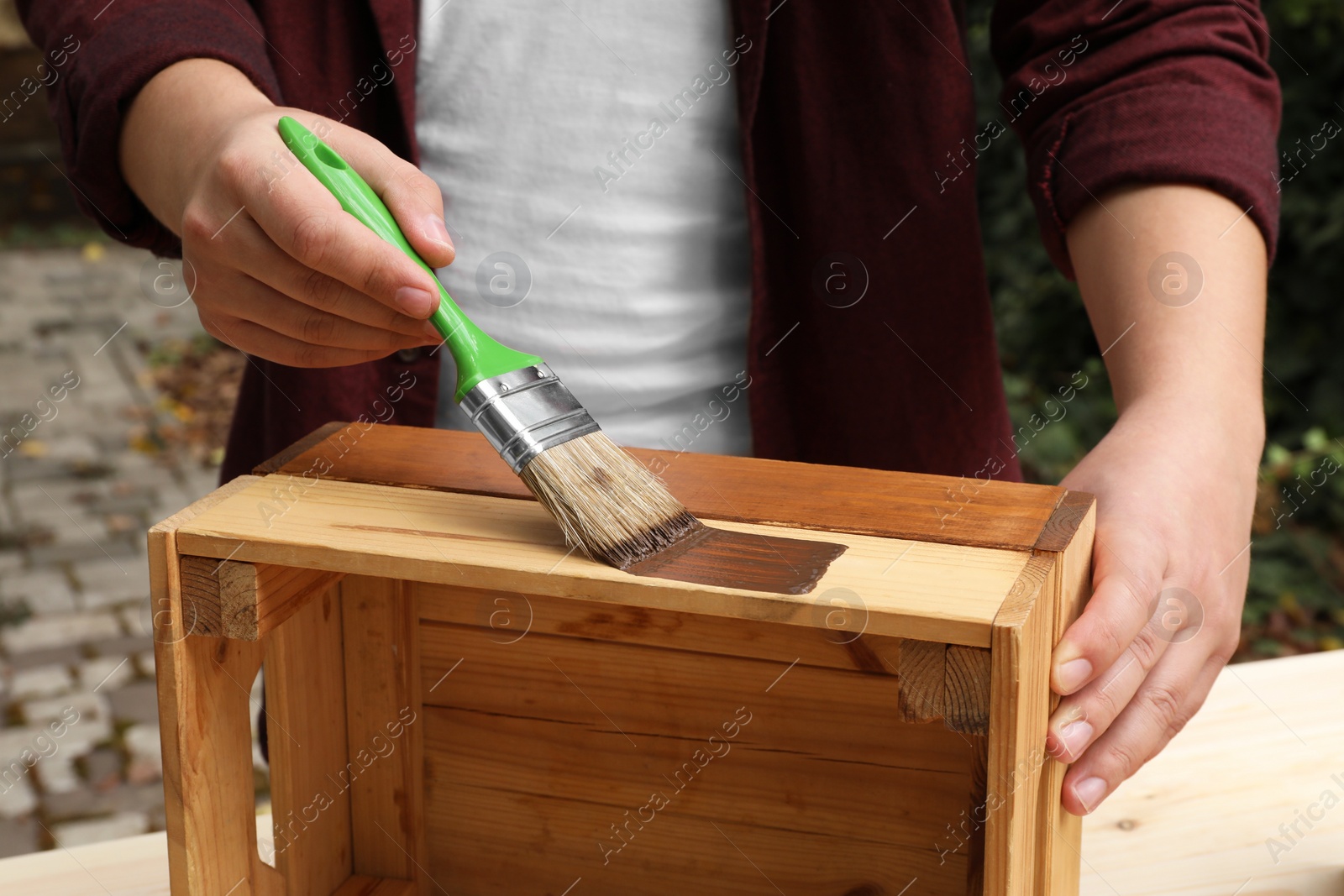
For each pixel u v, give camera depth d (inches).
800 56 48.8
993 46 52.4
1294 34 111.1
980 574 33.0
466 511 37.5
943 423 53.4
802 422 53.9
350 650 46.4
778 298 52.2
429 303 34.3
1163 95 43.6
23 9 48.3
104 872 47.6
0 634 114.1
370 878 48.4
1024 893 34.5
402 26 48.3
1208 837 46.8
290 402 51.9
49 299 203.0
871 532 35.9
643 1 48.8
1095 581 36.6
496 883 47.9
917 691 31.8
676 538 35.3
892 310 51.7
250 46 42.8
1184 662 37.6
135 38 41.1
